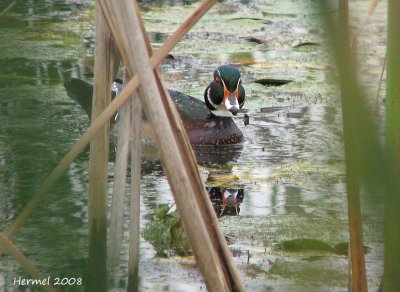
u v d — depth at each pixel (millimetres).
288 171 13945
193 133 17219
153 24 24500
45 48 21359
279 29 24625
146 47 6395
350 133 5508
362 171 4516
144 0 27891
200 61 21516
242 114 18141
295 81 20016
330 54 4219
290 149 15711
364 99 4352
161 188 13055
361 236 6941
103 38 8859
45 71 19312
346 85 4305
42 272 9281
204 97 18328
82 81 17438
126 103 8766
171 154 6168
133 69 6457
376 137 4410
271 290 8594
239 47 22844
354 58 4254
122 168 9102
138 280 9180
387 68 5609
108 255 9555
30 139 11812
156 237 10617
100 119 6578
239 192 12859
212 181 13703
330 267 9227
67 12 25719
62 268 9422
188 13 26125
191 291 8883
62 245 9969
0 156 12500
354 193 6723
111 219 9398
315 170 13812
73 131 14945
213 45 22891
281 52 22391
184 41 23172
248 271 9297
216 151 16531
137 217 8922
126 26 6184
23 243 9898
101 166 9383
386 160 4543
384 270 5602
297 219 10977
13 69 19188
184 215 6262
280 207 11758
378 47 21109
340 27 4188
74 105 16844
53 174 6676
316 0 4082
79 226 10352
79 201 11227
